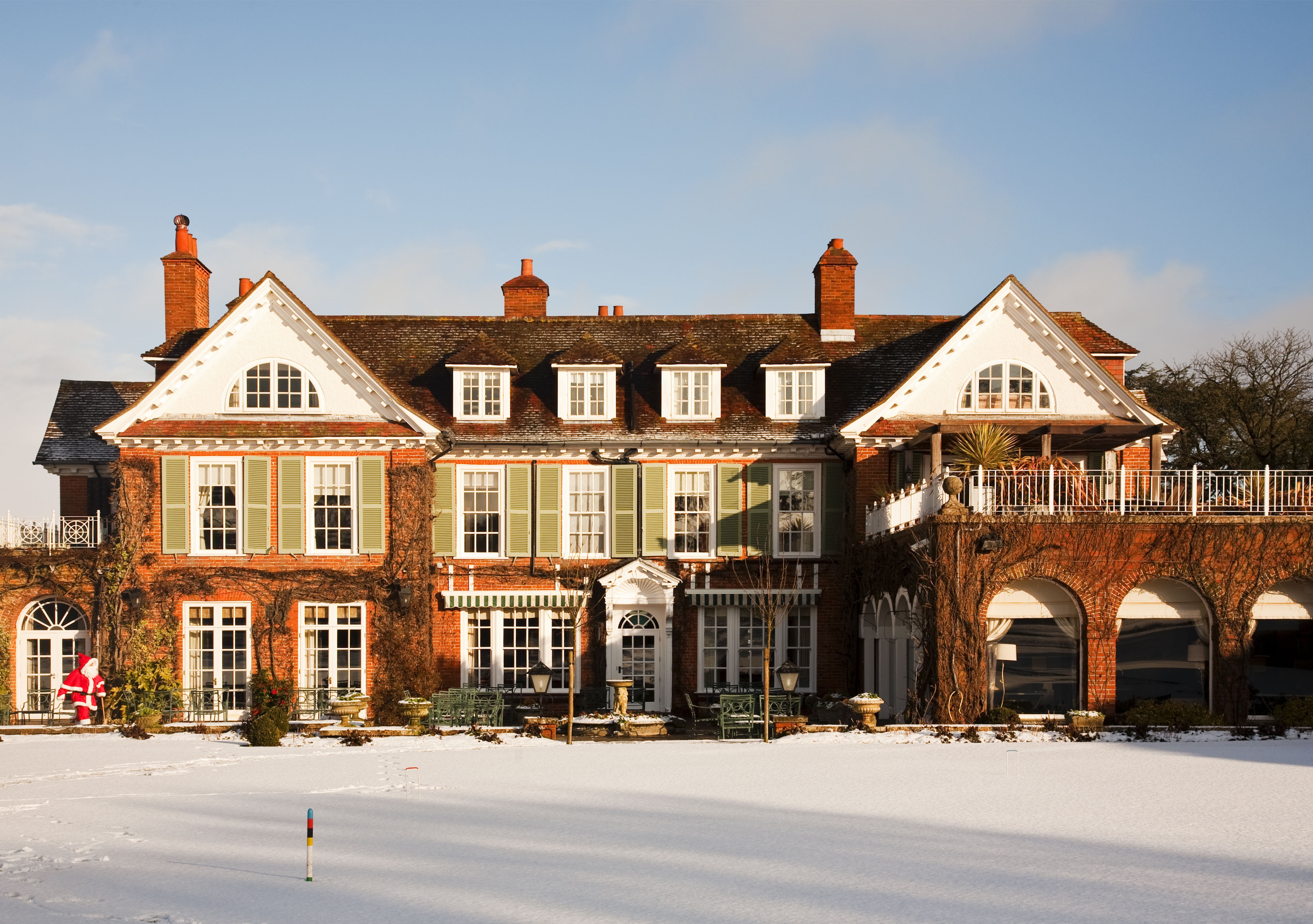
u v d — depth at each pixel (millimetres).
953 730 24719
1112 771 20250
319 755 24375
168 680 30469
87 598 31531
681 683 32594
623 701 28719
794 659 32906
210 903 12352
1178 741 24109
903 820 16188
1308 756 21953
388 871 13570
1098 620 25578
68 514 36188
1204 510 26531
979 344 31422
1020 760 21797
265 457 31531
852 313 36156
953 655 25359
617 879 13102
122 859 14398
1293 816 16297
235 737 27797
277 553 31344
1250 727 24891
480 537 33188
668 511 33250
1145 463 32250
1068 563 25609
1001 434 27484
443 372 35156
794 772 20734
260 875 13492
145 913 12039
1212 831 15359
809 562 33000
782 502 33250
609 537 33219
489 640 32938
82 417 37219
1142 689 27859
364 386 31703
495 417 33594
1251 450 50844
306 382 31703
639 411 33938
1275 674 28328
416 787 19641
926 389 31375
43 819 17078
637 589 32750
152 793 19406
